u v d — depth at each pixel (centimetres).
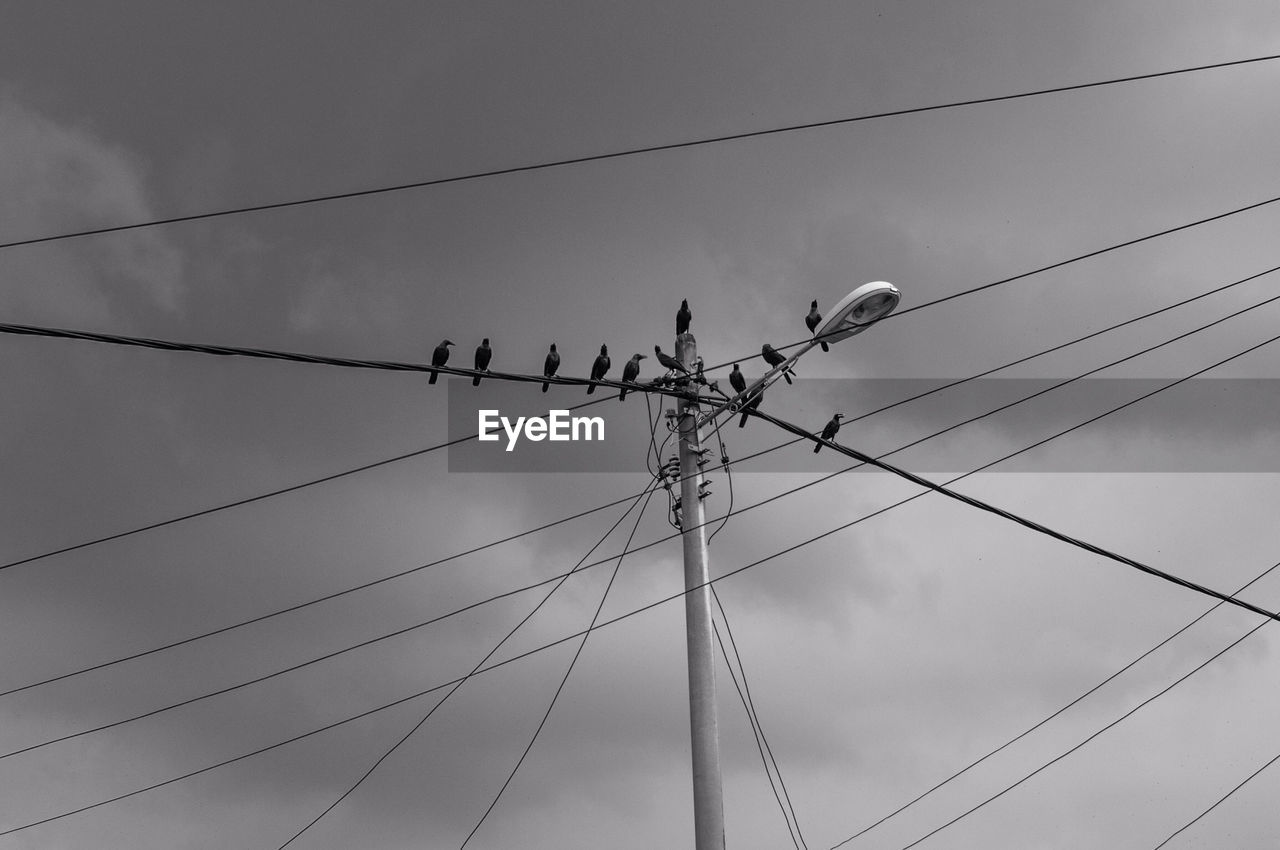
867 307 1580
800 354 1591
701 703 1411
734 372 1622
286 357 1362
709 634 1443
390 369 1452
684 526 1500
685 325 1634
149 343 1297
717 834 1359
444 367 1485
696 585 1464
